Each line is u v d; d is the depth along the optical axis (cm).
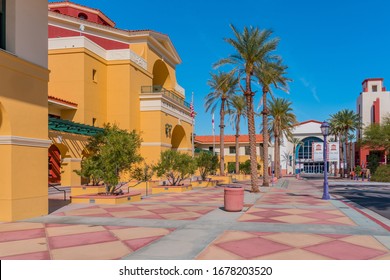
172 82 4741
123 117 3419
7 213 1195
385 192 2720
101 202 1741
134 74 3544
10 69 1205
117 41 3819
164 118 3709
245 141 7075
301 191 2809
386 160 6084
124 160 1825
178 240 895
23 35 1276
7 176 1198
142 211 1448
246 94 2641
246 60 2597
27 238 930
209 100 3988
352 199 2108
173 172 2777
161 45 4184
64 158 2675
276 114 5306
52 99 2727
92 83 3219
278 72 2942
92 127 2903
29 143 1282
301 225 1114
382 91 7706
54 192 2388
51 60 3142
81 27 3578
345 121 6341
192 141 4409
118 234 973
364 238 919
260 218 1260
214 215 1333
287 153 9256
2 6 1247
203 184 3244
